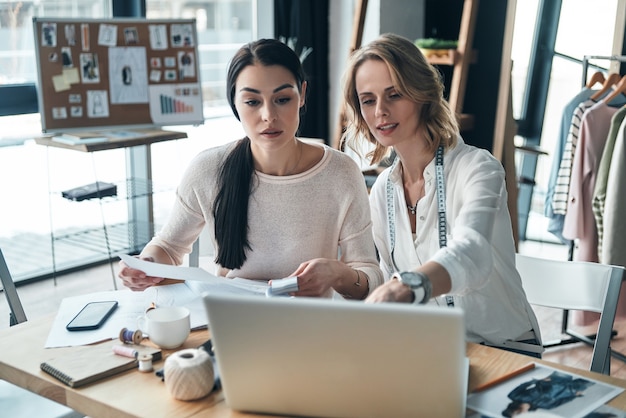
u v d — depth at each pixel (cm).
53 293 396
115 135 390
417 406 118
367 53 172
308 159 189
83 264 433
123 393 134
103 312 166
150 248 190
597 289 192
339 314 114
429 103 175
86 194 378
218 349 122
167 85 403
